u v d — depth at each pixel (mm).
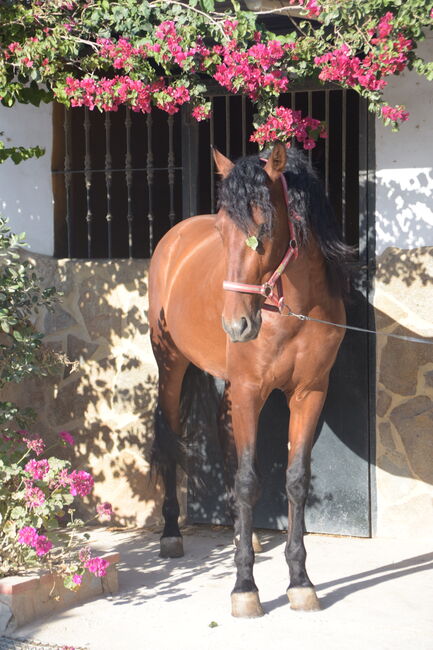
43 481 5945
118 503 8008
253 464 5680
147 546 7352
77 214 8734
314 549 7105
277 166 5016
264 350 5527
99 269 8008
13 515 5801
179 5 5668
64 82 6070
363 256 7336
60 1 5898
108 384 8008
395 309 7219
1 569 5734
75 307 8102
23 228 8266
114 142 9188
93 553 6316
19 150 6793
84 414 8094
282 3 5879
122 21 5801
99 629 5488
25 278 6695
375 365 7328
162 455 7094
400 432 7258
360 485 7410
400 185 7160
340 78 5484
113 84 5816
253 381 5629
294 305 5449
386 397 7285
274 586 6258
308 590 5723
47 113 8195
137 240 9711
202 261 6379
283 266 5191
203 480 7840
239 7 5551
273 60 5465
